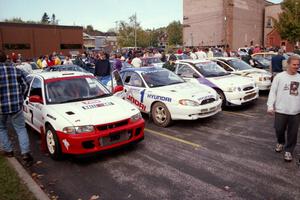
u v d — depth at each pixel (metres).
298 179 4.78
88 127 5.48
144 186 4.75
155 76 8.90
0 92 5.45
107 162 5.73
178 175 5.07
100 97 6.70
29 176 4.94
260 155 5.79
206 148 6.26
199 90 8.09
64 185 4.89
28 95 7.27
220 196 4.36
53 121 5.78
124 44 85.50
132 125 5.91
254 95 9.76
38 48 49.06
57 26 50.91
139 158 5.86
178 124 8.15
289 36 33.03
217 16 48.47
